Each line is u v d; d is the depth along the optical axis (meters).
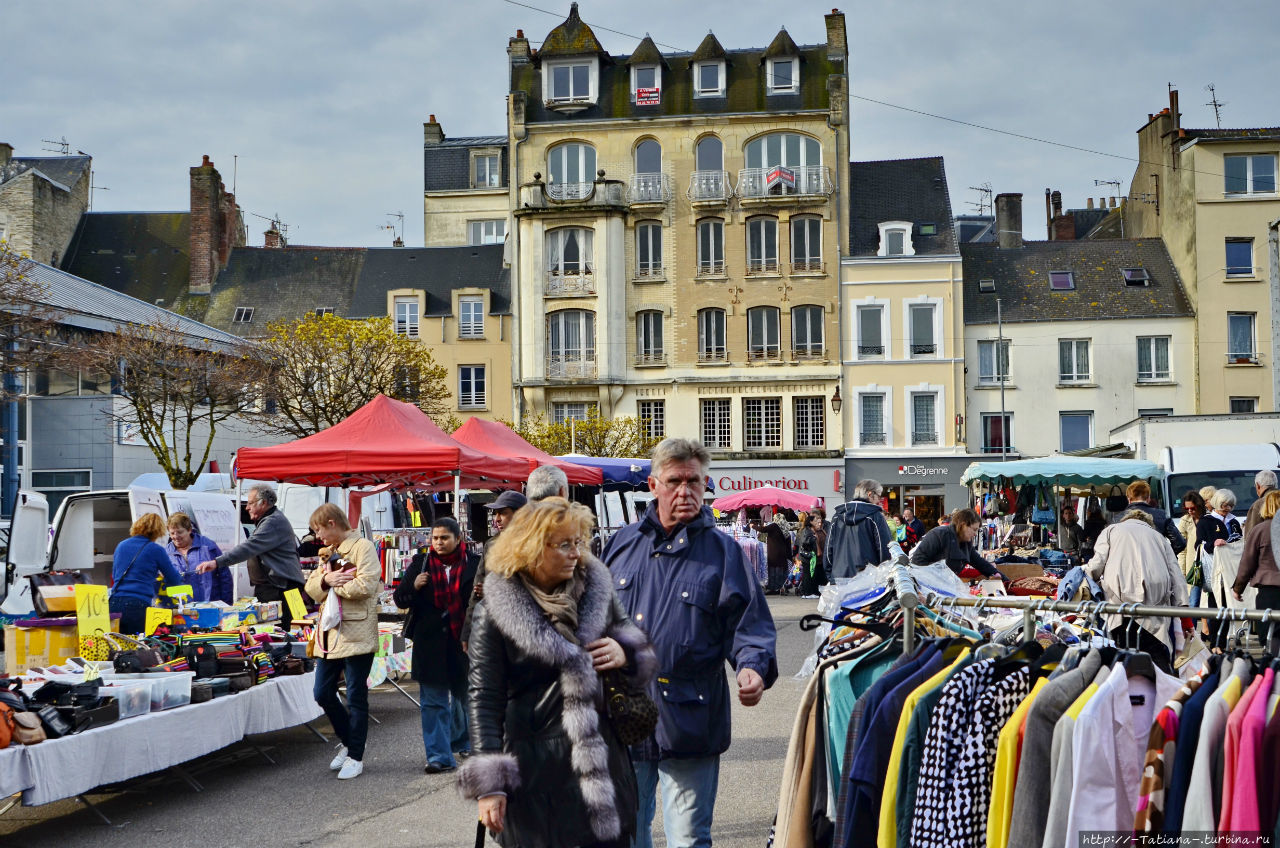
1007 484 23.89
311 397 36.25
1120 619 9.69
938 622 5.12
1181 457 21.75
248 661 8.91
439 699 8.67
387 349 37.16
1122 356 45.09
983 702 4.27
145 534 10.39
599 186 45.72
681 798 4.89
